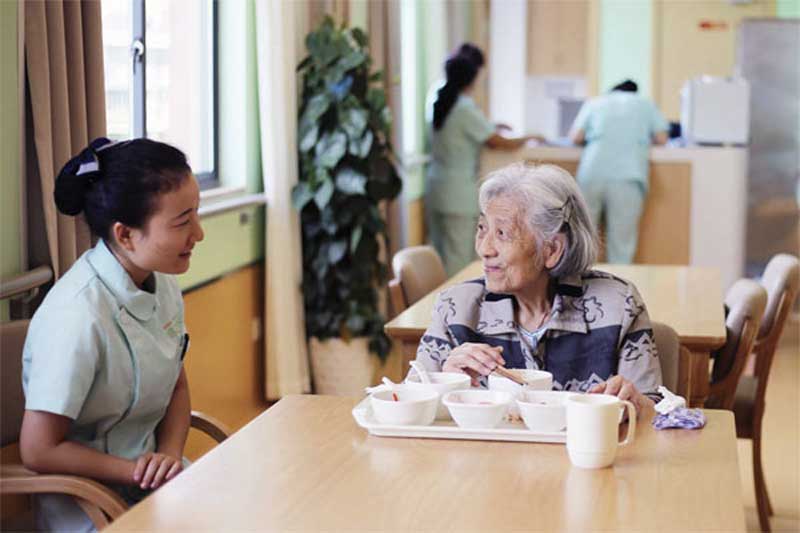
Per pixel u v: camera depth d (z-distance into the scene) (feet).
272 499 5.90
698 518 5.62
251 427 7.25
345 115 17.78
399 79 22.58
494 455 6.64
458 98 25.54
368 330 18.63
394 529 5.46
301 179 18.26
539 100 34.65
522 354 8.31
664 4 33.81
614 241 25.13
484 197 8.26
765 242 29.53
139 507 5.79
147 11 14.84
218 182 17.47
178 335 8.59
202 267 15.49
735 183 24.94
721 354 12.28
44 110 10.06
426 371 7.89
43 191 10.09
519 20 34.24
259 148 18.04
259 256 18.01
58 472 7.56
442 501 5.86
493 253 8.11
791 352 24.52
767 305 13.43
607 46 34.17
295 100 17.89
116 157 7.83
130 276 8.06
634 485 6.12
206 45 17.11
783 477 15.98
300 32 18.66
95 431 8.13
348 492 6.00
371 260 18.57
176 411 8.75
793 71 29.09
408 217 26.07
